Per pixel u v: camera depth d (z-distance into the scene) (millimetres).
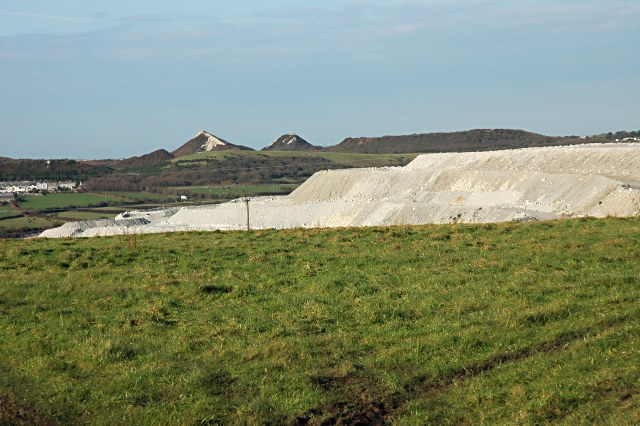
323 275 25406
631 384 14562
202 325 20344
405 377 16266
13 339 19422
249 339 18984
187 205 160500
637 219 35875
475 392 15227
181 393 15758
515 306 20344
